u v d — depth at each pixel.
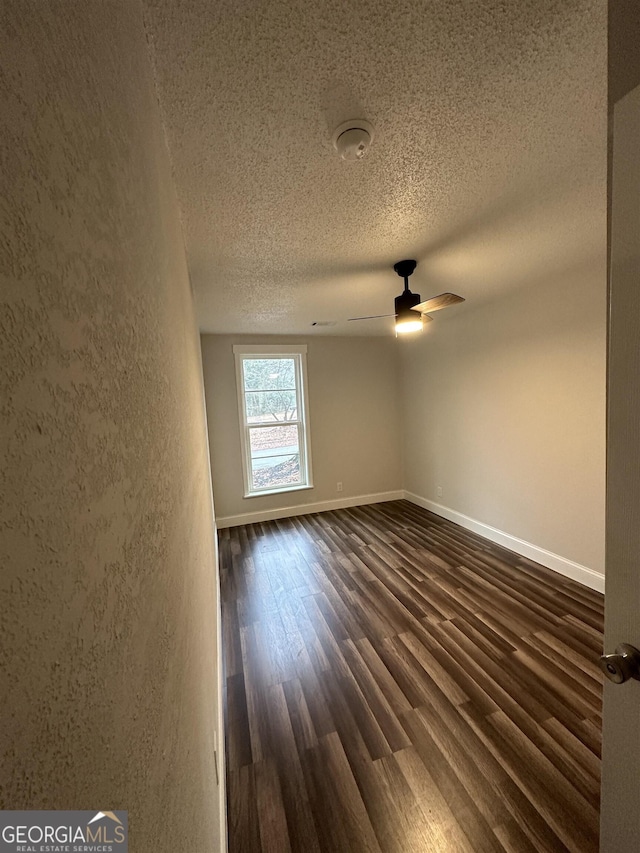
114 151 0.47
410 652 1.98
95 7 0.42
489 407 3.44
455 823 1.17
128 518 0.42
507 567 2.96
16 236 0.22
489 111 1.08
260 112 1.04
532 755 1.38
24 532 0.21
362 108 1.04
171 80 0.91
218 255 2.00
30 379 0.23
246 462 4.43
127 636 0.38
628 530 0.64
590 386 2.54
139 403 0.51
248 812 1.23
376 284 2.66
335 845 1.13
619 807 0.69
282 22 0.79
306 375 4.59
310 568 3.09
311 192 1.45
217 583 2.66
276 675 1.86
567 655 1.93
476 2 0.78
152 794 0.42
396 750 1.42
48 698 0.22
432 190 1.47
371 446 4.95
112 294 0.42
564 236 1.92
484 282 2.75
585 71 0.95
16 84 0.23
